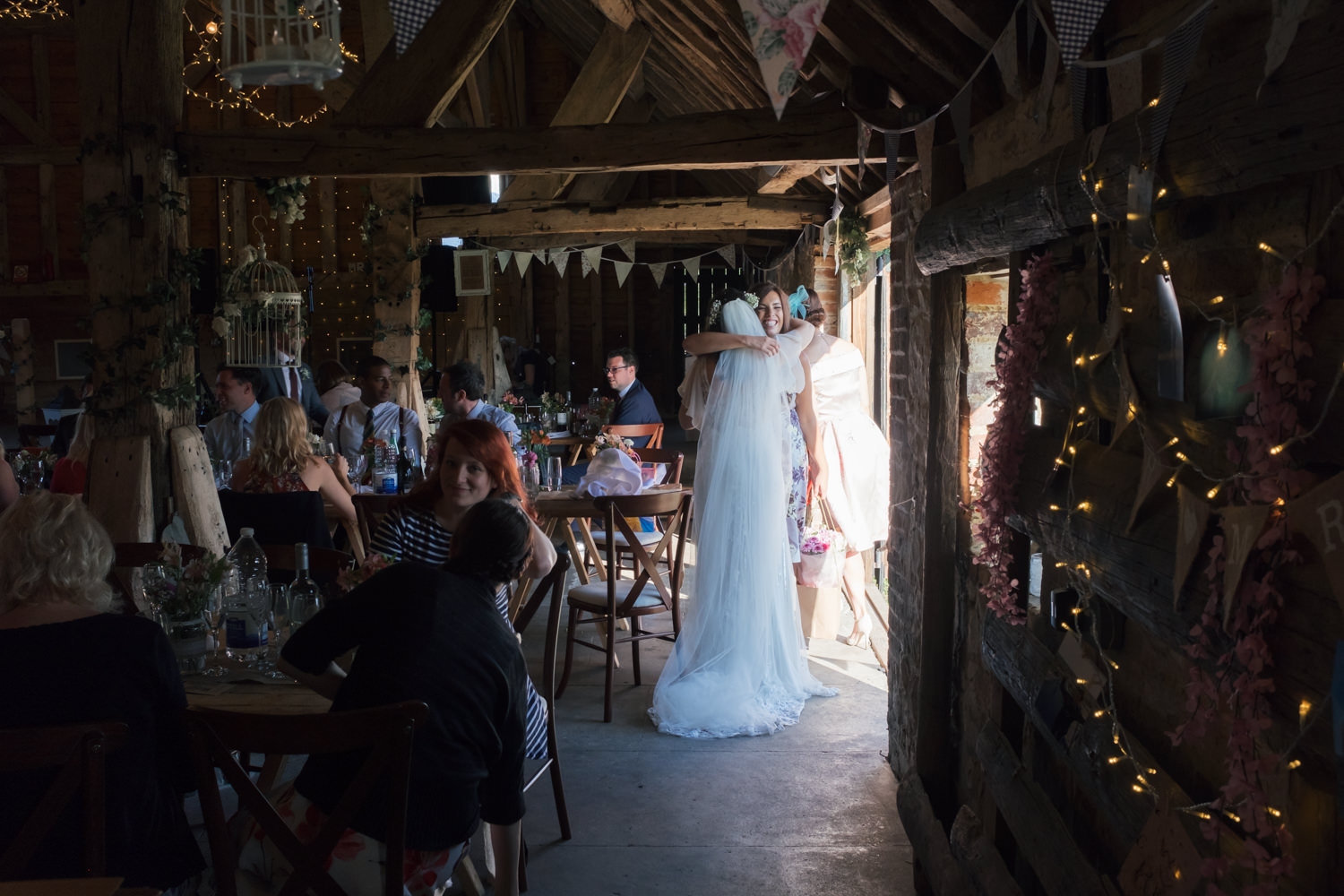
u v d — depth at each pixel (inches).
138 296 185.6
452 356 645.3
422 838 85.0
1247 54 56.1
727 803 151.9
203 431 231.9
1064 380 87.4
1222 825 60.1
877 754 169.8
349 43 546.3
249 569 118.0
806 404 201.5
